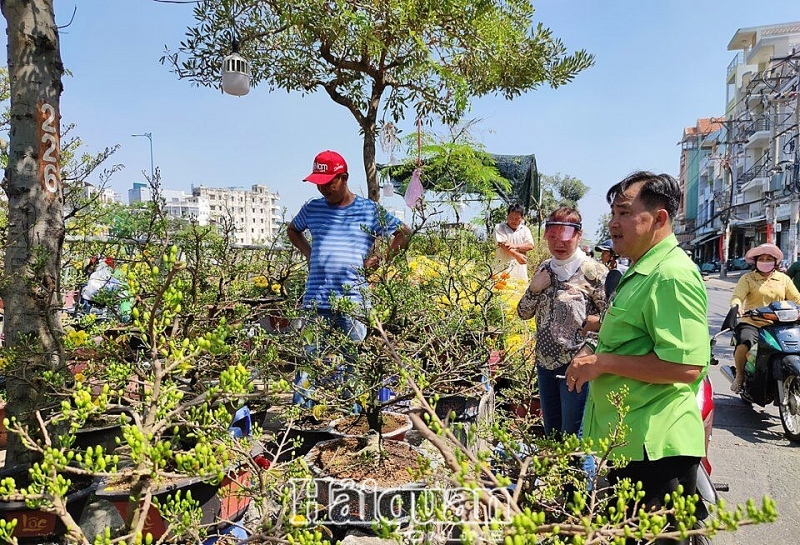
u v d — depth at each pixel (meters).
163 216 3.31
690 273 1.98
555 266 3.38
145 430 1.52
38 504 1.36
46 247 2.89
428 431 1.20
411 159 8.64
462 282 3.70
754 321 5.15
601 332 2.27
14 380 2.82
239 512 2.51
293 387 3.00
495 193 9.97
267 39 5.99
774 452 4.50
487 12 4.80
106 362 3.01
